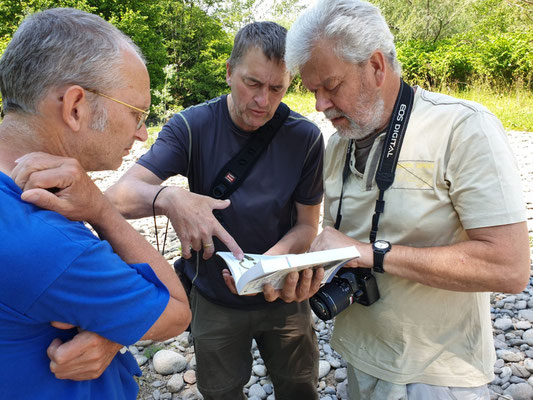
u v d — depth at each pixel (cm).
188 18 2084
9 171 110
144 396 292
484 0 1814
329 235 167
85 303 104
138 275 116
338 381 307
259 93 180
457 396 164
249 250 205
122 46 120
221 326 205
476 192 144
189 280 213
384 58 152
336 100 155
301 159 201
